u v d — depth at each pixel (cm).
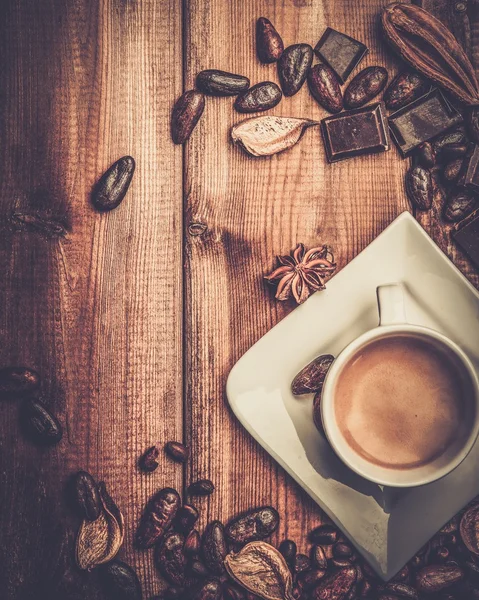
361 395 41
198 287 44
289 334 43
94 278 45
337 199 45
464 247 44
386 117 44
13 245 45
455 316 43
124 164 44
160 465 44
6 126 45
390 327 40
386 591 43
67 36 45
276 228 45
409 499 43
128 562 44
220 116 45
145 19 45
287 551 44
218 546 43
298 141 45
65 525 44
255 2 45
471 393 40
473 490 43
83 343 45
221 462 44
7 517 44
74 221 45
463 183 44
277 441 43
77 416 44
